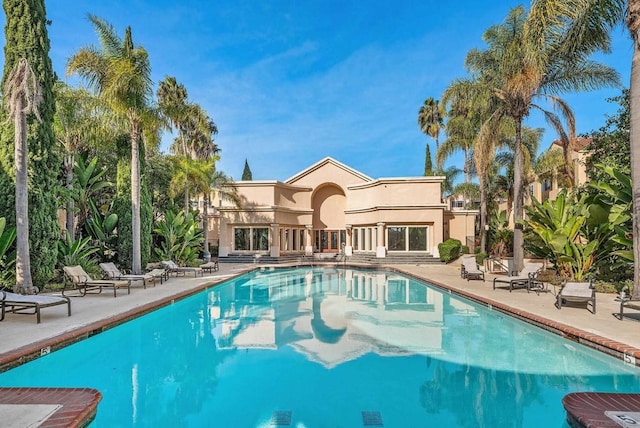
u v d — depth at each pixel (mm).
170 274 18875
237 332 8891
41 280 12633
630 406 4367
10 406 4230
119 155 18953
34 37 12617
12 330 7250
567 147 16891
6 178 12055
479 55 18516
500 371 6301
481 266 22781
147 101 16875
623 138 15711
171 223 21797
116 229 19203
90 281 11773
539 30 12695
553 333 7930
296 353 7285
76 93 17562
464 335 8414
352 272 23234
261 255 29281
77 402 4352
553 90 16844
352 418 4805
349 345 7773
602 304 10102
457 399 5297
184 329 9180
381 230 28641
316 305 12211
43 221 12617
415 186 28797
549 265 19469
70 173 17734
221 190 29125
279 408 5074
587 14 11680
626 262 11961
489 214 33531
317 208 34500
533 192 33312
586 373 6156
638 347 6266
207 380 6004
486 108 18266
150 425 4613
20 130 10898
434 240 28094
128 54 16141
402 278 20016
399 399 5328
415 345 7734
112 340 8195
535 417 4793
